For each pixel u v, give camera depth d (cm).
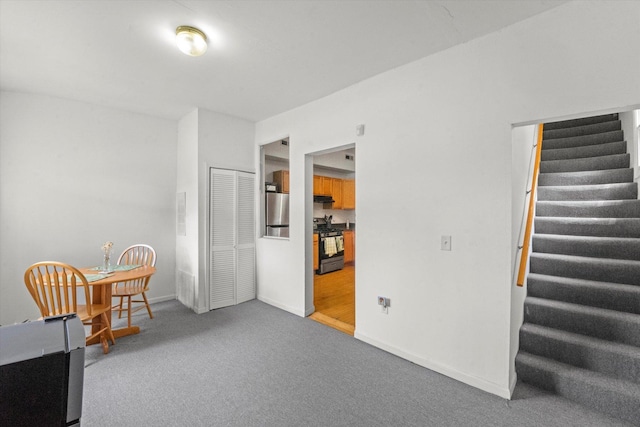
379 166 267
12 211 311
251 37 214
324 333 298
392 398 193
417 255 239
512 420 172
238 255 396
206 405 185
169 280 413
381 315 264
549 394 196
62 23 197
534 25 184
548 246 284
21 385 64
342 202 697
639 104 154
